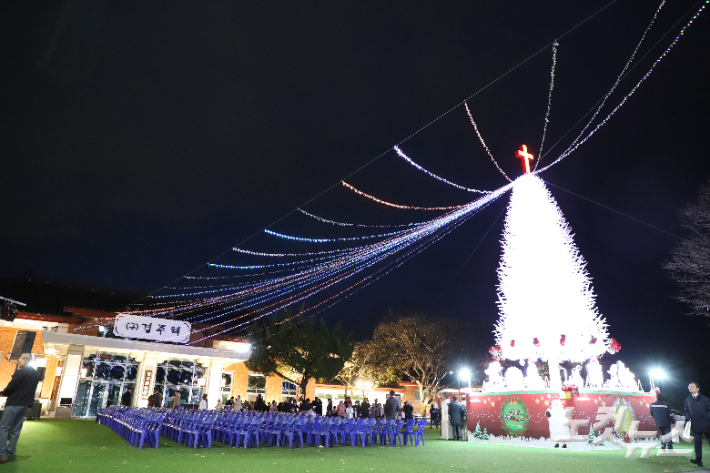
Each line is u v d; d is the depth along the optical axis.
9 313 16.55
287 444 11.93
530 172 14.81
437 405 24.52
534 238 13.71
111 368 23.47
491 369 14.59
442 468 8.05
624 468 8.12
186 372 25.77
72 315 24.52
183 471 7.00
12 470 6.51
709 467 8.23
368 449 11.30
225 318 30.22
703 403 8.43
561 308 13.10
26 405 7.37
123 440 11.55
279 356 21.58
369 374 34.41
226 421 11.34
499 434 13.37
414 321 33.72
